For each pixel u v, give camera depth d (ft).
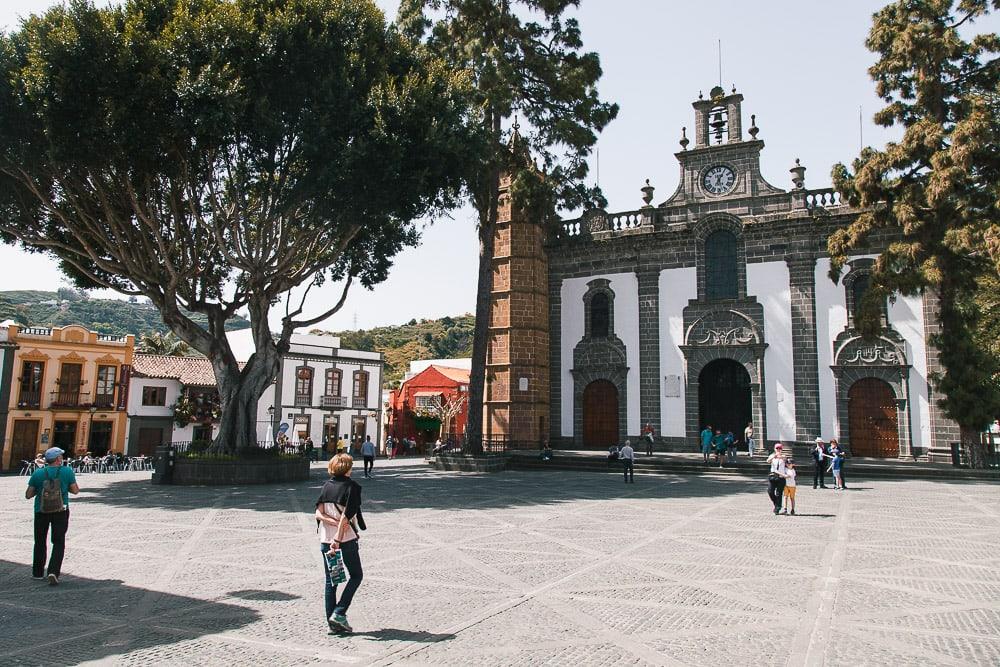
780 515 50.90
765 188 108.99
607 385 117.60
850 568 32.76
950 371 82.48
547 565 33.24
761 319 106.42
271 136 64.59
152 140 60.34
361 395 174.70
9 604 26.12
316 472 92.94
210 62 60.03
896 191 84.79
